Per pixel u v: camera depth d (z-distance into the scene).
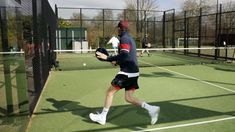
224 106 5.64
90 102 6.01
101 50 4.32
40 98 6.35
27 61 5.85
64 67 12.24
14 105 4.52
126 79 4.26
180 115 5.05
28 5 5.53
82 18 21.28
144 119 4.82
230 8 14.90
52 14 12.84
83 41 21.22
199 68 11.69
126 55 4.11
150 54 18.78
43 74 7.54
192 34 17.61
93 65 13.06
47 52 9.22
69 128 4.39
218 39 15.17
